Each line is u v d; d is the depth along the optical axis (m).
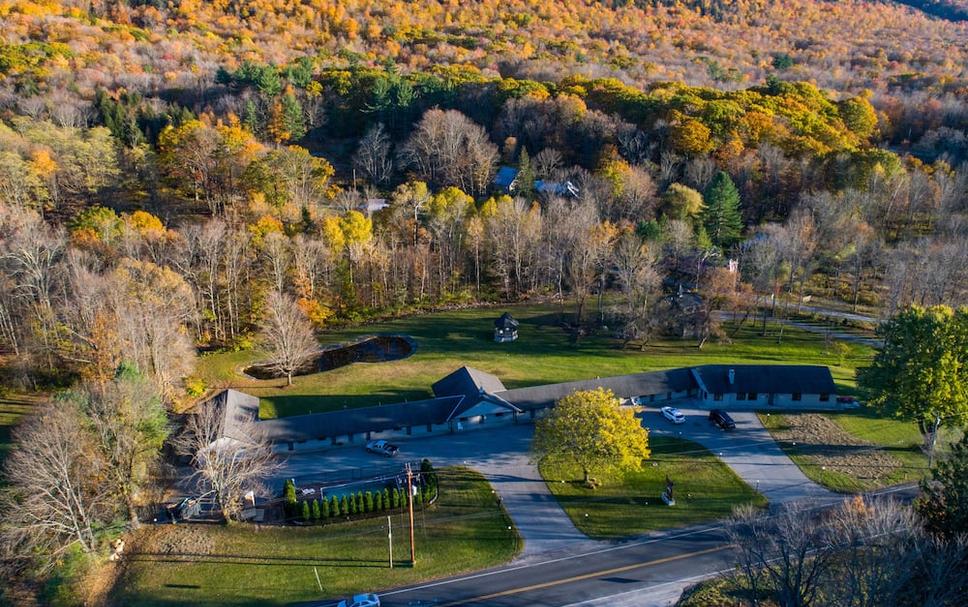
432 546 67.31
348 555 66.25
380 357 112.81
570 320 124.81
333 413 87.38
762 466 79.88
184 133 152.25
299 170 151.62
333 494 76.06
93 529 65.81
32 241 102.75
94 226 119.25
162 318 94.75
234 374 105.56
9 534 62.38
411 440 87.50
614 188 149.50
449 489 76.69
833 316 123.62
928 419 77.62
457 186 168.12
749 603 54.88
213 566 65.00
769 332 118.31
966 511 50.53
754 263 125.94
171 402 91.75
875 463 79.81
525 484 77.56
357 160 180.75
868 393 85.00
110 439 70.38
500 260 135.12
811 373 94.94
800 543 50.22
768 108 175.62
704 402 95.25
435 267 135.38
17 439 80.38
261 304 117.44
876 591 42.84
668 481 73.50
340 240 126.62
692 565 63.19
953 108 184.88
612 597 59.34
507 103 188.50
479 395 89.00
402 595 60.62
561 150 177.62
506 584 61.66
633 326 113.00
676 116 167.88
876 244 129.25
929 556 46.97
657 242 127.44
